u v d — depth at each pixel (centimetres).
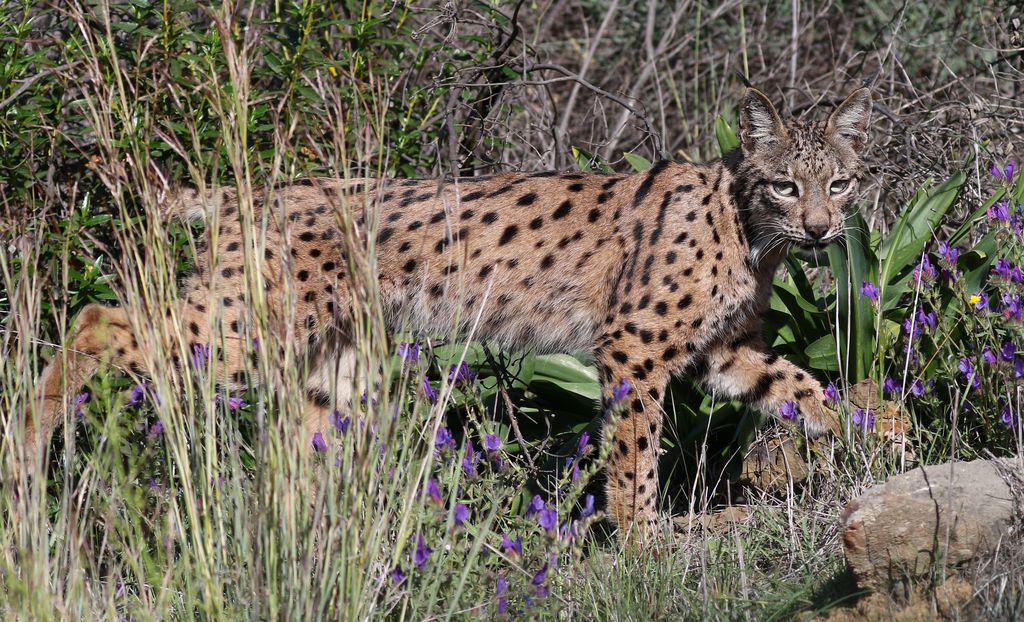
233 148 739
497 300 983
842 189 944
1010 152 1202
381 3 1237
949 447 884
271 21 1060
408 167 1141
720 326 957
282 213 707
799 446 917
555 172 1009
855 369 995
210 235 698
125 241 694
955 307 948
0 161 998
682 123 1584
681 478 1033
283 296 700
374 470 670
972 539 673
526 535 777
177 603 701
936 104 1374
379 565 686
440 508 695
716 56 1666
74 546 669
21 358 775
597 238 969
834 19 1670
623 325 945
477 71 1248
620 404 773
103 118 768
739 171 942
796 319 1055
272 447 629
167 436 650
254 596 613
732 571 772
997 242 939
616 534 944
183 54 1001
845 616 666
